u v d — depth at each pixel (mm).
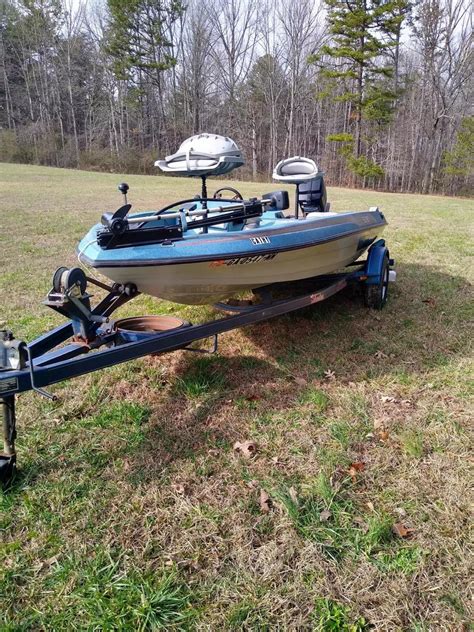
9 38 42094
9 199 13836
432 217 11219
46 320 4285
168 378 3305
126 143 39656
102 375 3314
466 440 2605
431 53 27828
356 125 27922
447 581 1796
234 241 2902
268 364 3514
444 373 3361
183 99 37906
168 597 1735
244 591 1771
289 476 2365
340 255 3904
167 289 2877
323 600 1731
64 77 41062
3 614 1698
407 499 2197
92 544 1980
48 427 2748
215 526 2055
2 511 2145
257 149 37000
